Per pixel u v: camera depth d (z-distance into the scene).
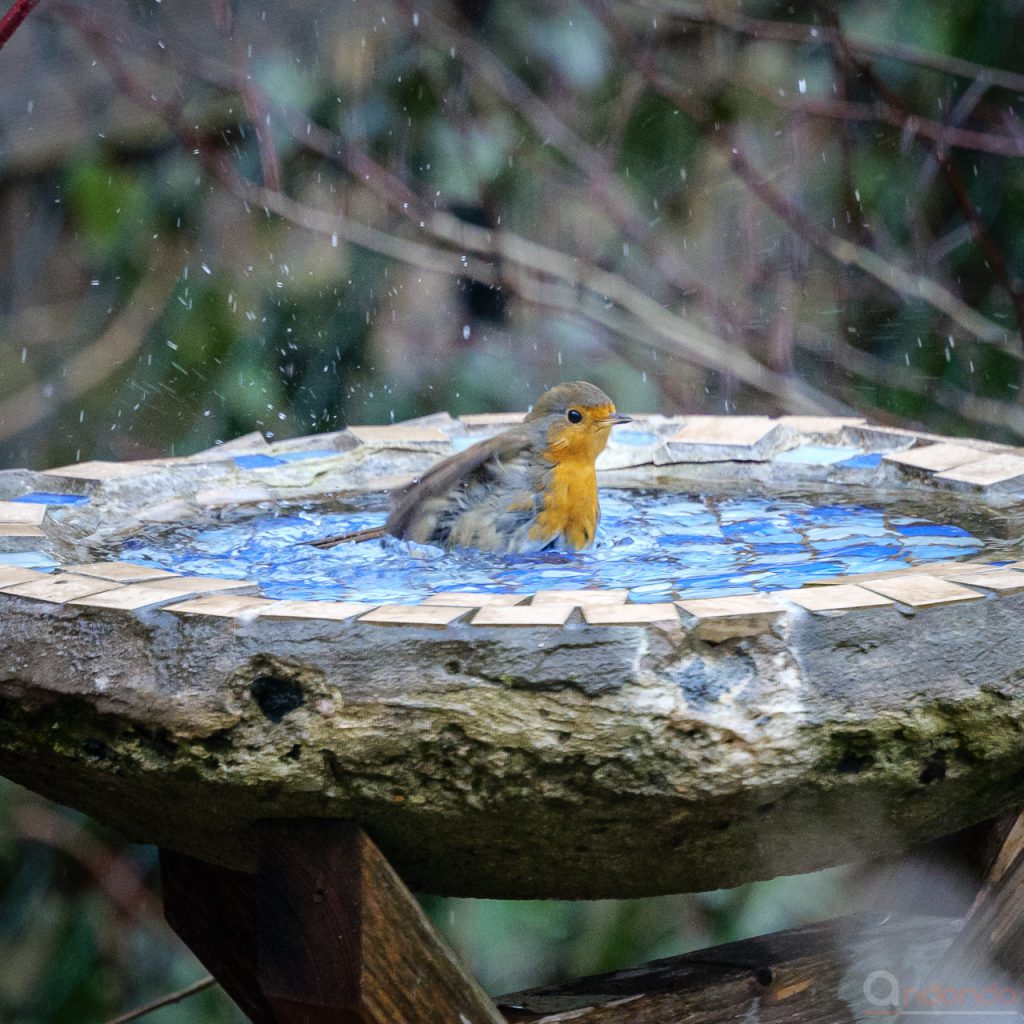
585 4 11.97
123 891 12.40
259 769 4.04
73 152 13.48
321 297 13.49
